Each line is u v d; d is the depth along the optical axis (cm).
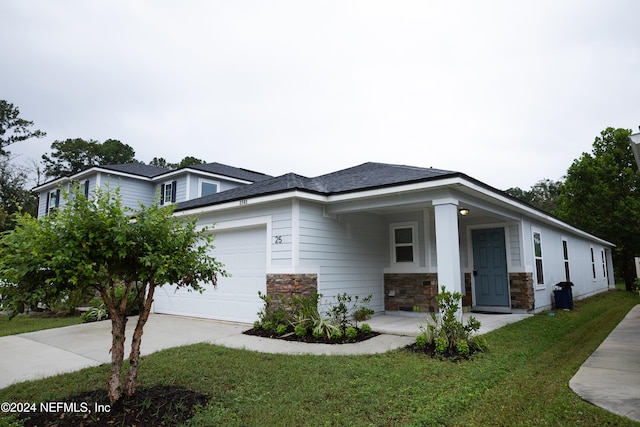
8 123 3262
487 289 1123
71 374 511
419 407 380
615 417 354
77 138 3906
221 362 550
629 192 2278
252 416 367
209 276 434
